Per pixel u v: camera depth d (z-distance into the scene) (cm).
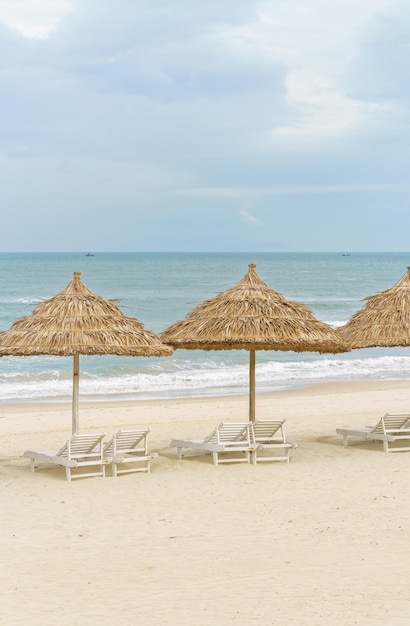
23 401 2272
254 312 1379
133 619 678
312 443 1550
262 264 16288
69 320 1275
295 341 1355
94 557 866
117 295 7062
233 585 764
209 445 1341
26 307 5622
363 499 1109
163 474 1281
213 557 859
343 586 750
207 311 1410
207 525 990
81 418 1905
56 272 11388
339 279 10000
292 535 938
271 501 1105
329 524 984
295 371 2955
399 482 1212
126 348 1273
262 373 2897
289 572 799
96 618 682
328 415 1919
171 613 691
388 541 905
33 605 718
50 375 2764
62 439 1622
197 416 1934
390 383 2647
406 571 793
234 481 1229
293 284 8975
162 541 923
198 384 2631
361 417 1886
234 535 944
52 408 2120
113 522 1009
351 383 2652
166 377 2762
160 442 1577
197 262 17350
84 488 1191
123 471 1290
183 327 1404
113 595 743
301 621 660
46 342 1243
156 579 788
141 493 1158
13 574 809
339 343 1413
